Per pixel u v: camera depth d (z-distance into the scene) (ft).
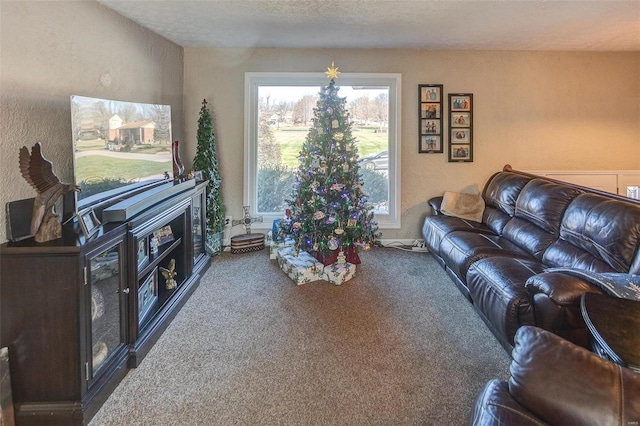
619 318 4.14
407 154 14.14
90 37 8.04
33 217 5.17
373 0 8.99
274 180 14.48
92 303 5.49
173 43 12.66
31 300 4.99
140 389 5.98
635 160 14.29
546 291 5.48
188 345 7.32
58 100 6.95
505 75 13.87
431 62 13.76
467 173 14.21
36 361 5.05
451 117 13.97
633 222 6.30
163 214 7.95
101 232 5.69
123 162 7.49
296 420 5.34
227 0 8.91
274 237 12.81
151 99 11.14
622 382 2.83
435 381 6.24
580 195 8.18
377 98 14.30
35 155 5.11
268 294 9.87
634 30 11.34
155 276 8.10
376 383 6.19
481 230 11.28
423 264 12.38
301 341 7.52
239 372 6.46
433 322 8.34
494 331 7.64
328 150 10.87
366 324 8.24
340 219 10.84
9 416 4.96
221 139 13.83
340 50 13.61
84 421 5.14
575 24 10.78
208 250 12.84
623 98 14.03
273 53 13.53
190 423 5.26
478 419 3.35
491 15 10.02
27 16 6.12
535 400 3.04
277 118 14.30
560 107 13.99
